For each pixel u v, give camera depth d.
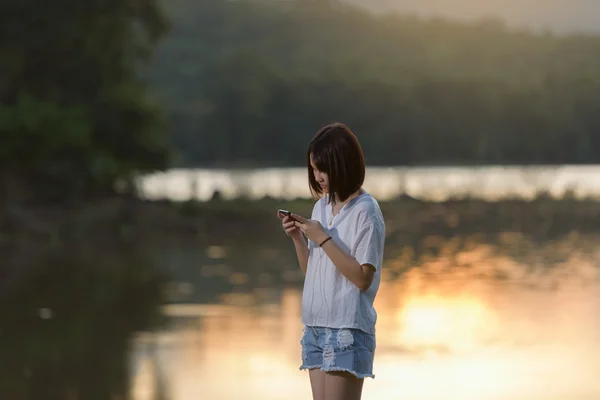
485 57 148.88
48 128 33.88
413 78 135.62
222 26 176.38
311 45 169.25
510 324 14.00
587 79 135.75
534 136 131.62
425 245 26.22
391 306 15.76
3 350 12.63
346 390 5.08
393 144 130.00
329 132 5.14
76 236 29.22
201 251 25.58
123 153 38.25
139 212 31.92
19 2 36.47
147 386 10.59
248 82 131.12
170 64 156.38
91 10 37.53
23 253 25.12
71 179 34.06
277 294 17.48
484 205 36.38
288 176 62.94
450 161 130.00
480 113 131.50
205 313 15.43
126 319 14.91
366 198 5.11
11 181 33.53
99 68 38.31
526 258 22.86
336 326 5.05
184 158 127.94
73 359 12.04
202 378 10.90
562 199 37.62
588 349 12.20
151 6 39.53
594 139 132.88
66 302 16.78
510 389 10.22
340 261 4.94
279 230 29.86
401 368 11.24
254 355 12.12
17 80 37.84
